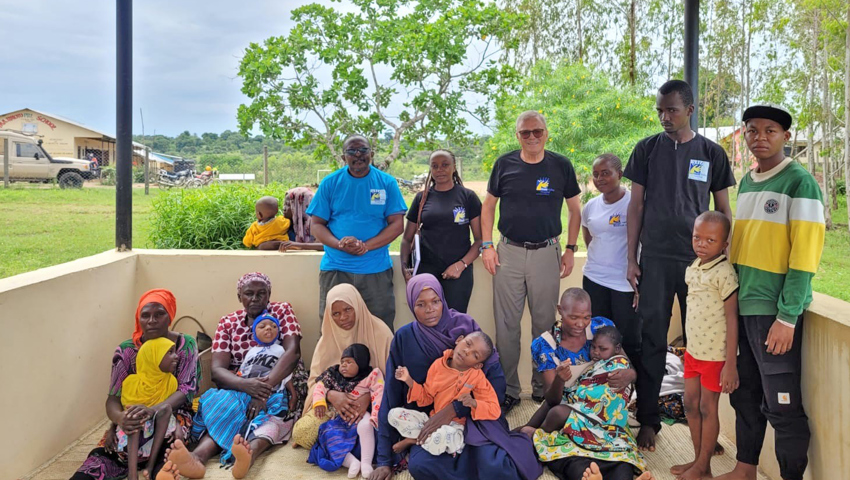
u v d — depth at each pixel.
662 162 3.20
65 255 5.48
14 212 7.82
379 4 7.11
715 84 10.61
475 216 3.95
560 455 3.06
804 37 8.72
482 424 3.07
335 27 7.00
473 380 3.09
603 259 3.63
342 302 3.50
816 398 2.66
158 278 4.11
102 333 3.71
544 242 3.72
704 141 3.18
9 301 2.92
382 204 3.84
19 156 13.95
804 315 2.74
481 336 3.09
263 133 6.97
